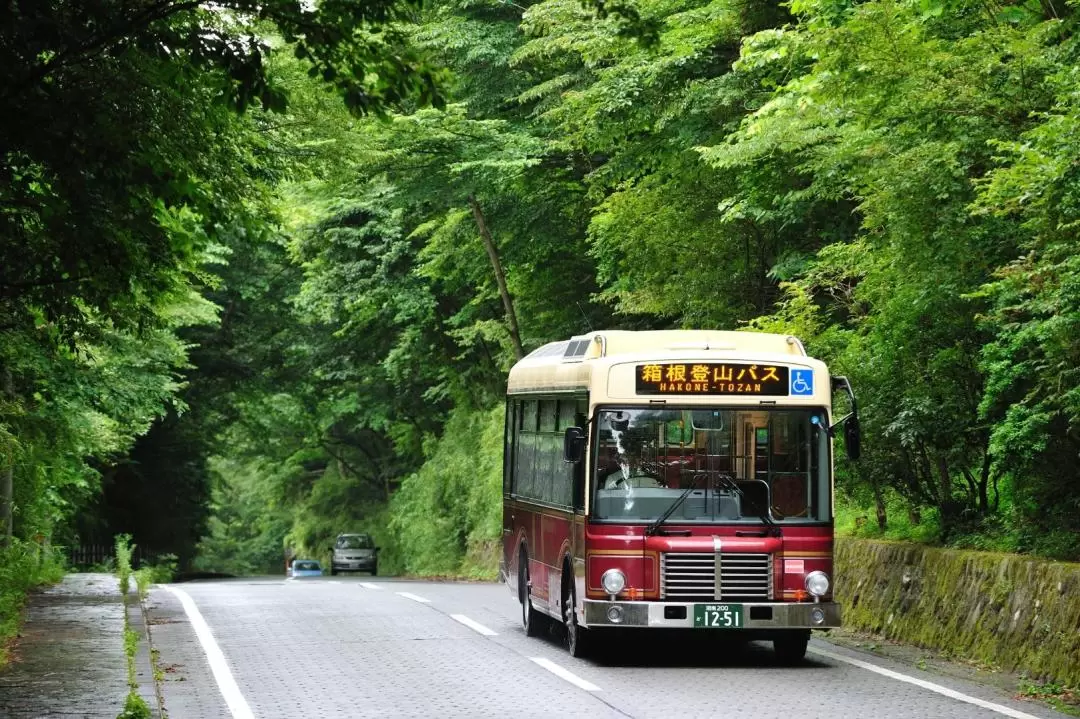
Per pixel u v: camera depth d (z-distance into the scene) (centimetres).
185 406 3509
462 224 4750
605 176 3666
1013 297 1742
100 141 1298
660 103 3139
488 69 4219
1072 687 1563
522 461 2373
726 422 1833
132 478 6531
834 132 2352
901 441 2131
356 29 1280
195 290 3419
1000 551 1930
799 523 1811
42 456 3334
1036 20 2052
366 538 7581
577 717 1391
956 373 2109
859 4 2005
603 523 1803
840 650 1981
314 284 5547
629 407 1838
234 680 1686
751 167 2750
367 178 4144
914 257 2047
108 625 2231
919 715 1403
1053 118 1611
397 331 6334
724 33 3041
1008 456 1859
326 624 2412
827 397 1852
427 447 6394
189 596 3167
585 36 3189
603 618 1772
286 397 6862
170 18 1383
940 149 1930
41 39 1171
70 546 4956
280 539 10862
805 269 2952
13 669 1694
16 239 1403
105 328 1911
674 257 3394
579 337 2047
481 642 2112
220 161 1684
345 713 1428
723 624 1770
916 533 2238
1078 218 1617
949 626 1931
